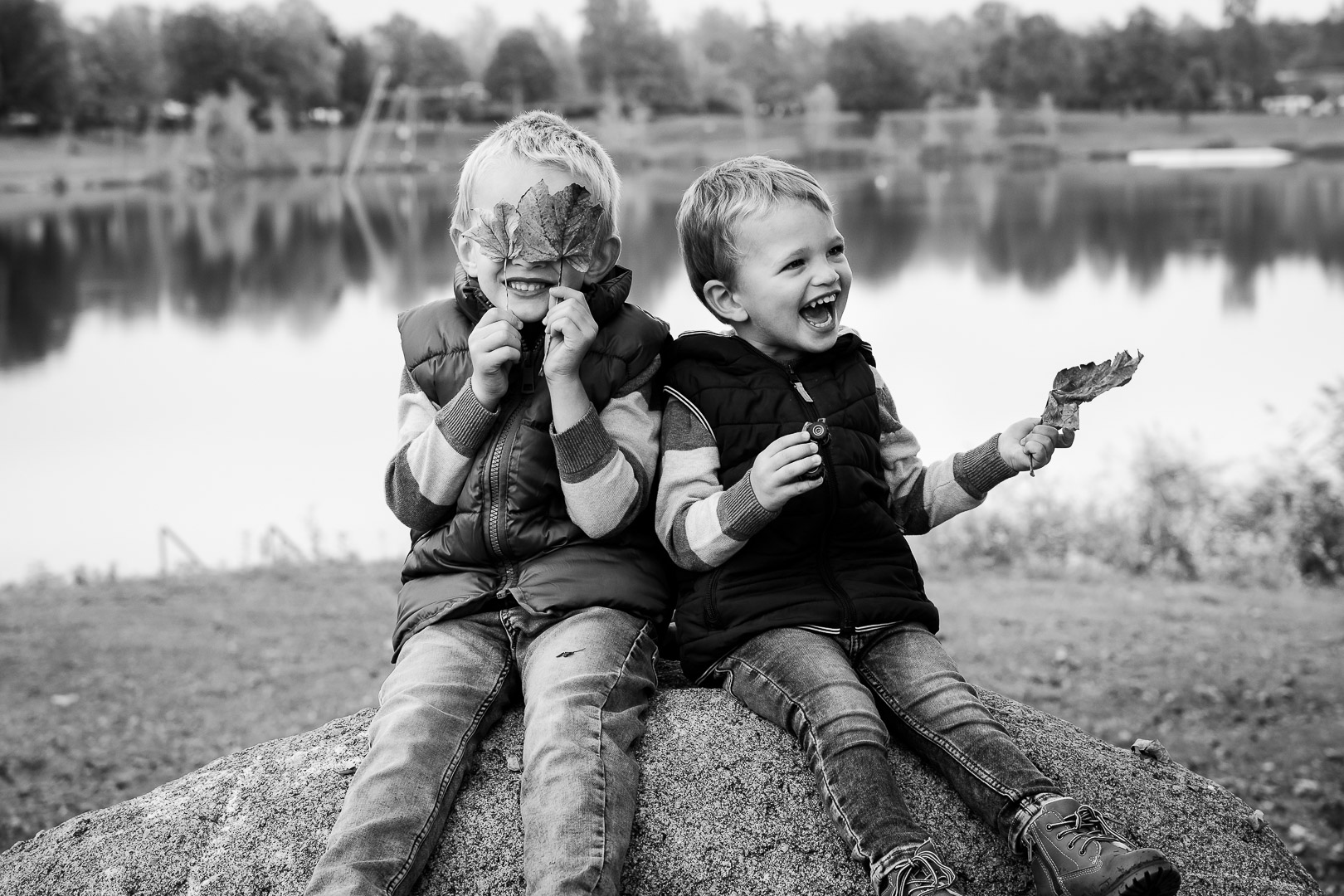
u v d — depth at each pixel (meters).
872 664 2.27
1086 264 29.23
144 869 2.19
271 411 16.53
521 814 2.04
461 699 2.18
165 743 6.27
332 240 42.66
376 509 11.41
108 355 21.88
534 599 2.27
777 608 2.27
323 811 2.21
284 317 26.61
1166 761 2.54
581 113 94.44
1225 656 6.84
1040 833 1.96
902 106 89.88
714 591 2.32
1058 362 17.02
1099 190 51.22
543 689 2.12
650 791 2.14
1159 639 7.22
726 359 2.41
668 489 2.35
